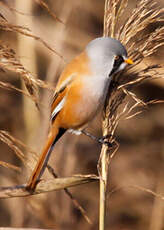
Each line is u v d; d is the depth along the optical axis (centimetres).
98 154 1463
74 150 1204
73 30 1560
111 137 679
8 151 1477
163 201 1408
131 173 1516
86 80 763
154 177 1497
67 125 818
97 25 1653
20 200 1158
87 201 1441
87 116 795
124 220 1450
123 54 710
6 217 1273
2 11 649
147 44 700
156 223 1397
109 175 1517
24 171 1056
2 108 1491
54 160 1167
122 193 1474
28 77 645
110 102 688
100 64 735
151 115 1647
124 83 709
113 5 713
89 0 1608
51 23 1432
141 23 691
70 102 788
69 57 1499
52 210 1159
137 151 1566
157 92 1672
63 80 793
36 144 1131
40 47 1434
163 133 1608
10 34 1197
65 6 1398
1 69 649
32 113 1193
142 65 748
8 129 1464
